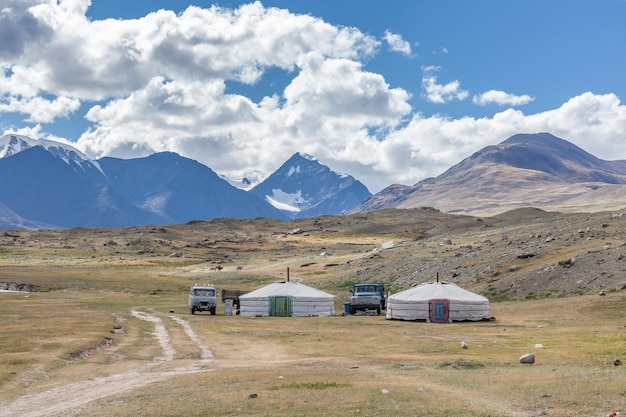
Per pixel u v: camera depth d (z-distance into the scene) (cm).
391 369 3086
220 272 13988
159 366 3369
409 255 12225
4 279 11969
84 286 11731
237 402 2170
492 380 2517
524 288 7419
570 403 1905
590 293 6606
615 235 8519
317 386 2477
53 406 2273
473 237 15312
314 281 11469
